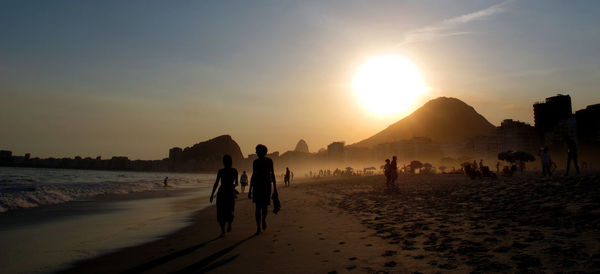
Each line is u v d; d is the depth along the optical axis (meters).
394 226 8.36
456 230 7.18
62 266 5.95
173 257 6.26
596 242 5.05
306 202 17.45
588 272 3.84
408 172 64.94
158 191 35.81
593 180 11.25
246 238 7.95
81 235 9.41
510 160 34.62
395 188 21.98
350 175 84.62
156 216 14.05
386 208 12.15
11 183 48.81
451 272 4.38
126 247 7.59
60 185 39.69
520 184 14.52
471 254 5.18
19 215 14.46
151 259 6.22
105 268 5.69
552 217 7.36
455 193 15.13
